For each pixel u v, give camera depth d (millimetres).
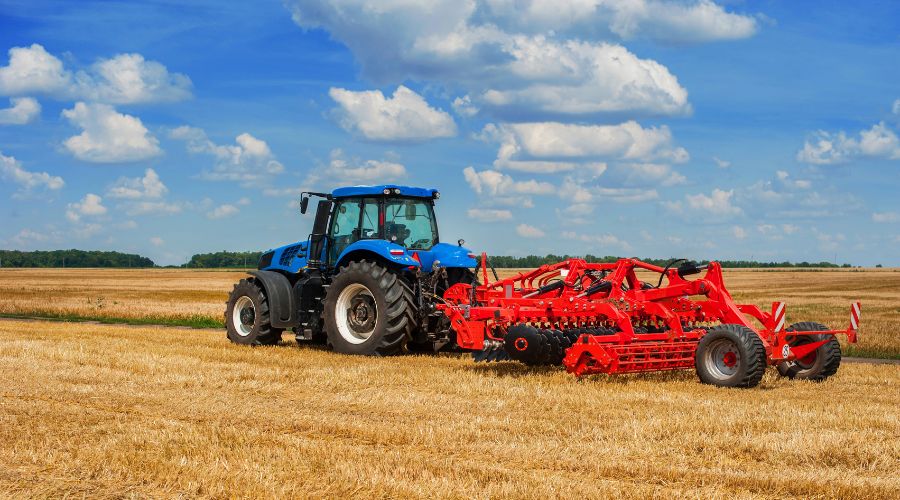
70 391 8742
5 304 29359
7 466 5734
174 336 15883
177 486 5281
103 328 18250
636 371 10289
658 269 11195
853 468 5922
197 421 7293
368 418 7484
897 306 32844
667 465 5891
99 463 5762
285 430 6988
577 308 10656
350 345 12758
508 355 10617
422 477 5457
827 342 10602
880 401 8828
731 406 8164
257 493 5086
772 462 6055
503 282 11969
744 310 10820
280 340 15008
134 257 172250
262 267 15484
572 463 5906
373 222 13484
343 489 5180
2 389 8883
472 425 7121
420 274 12914
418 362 11711
